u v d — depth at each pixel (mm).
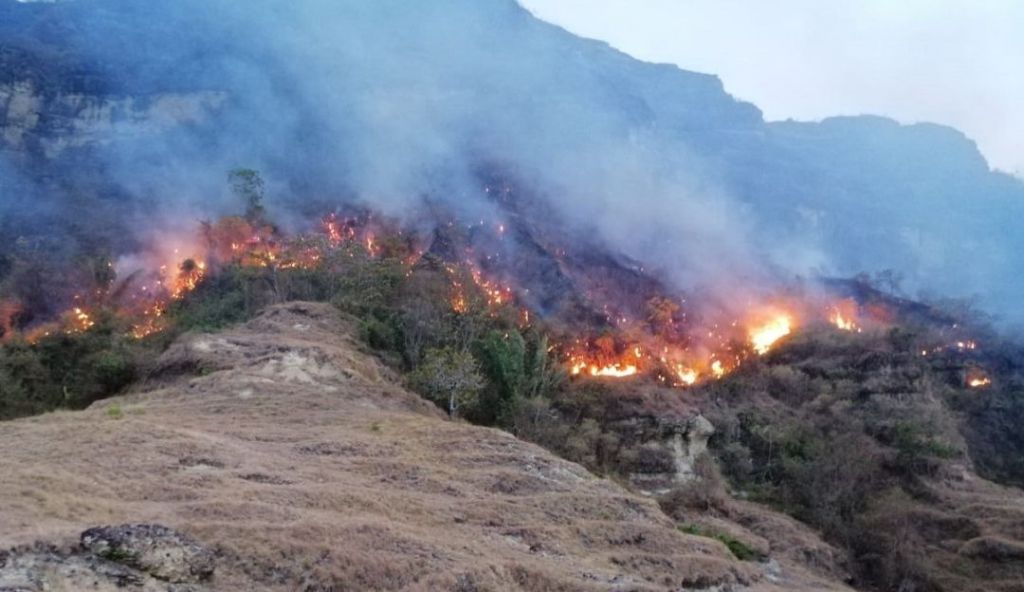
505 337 60531
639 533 31891
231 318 67000
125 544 17609
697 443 61250
